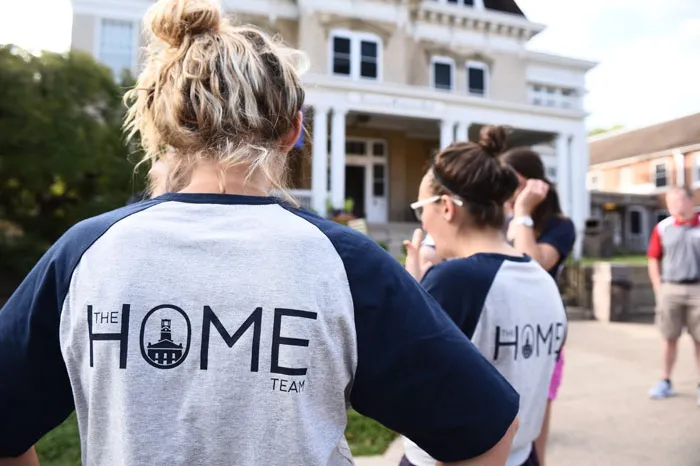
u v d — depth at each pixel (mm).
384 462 3201
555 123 18609
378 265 833
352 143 20094
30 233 9859
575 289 9836
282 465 739
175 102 878
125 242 799
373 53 18203
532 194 2096
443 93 17062
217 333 754
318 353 767
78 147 8969
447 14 19312
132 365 745
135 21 14805
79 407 805
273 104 889
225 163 850
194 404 738
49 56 9195
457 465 837
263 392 746
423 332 812
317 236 830
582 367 5898
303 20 17109
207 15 905
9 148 8742
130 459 724
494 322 1354
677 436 3746
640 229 16891
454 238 1563
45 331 828
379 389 807
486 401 822
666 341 4734
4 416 828
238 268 781
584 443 3631
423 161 20906
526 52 20766
